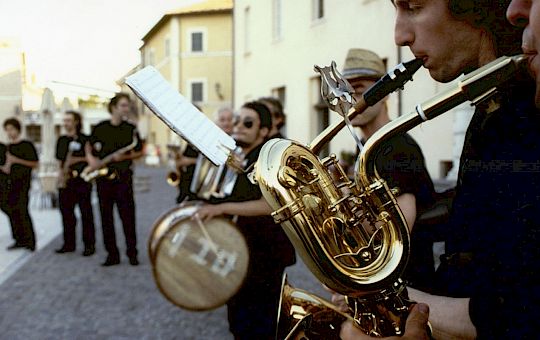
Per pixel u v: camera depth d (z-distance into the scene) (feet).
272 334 8.63
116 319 14.78
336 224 3.67
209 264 9.80
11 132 25.62
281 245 8.74
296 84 49.19
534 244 2.67
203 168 12.21
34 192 46.80
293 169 3.78
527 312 2.68
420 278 4.90
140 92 4.13
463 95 3.04
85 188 24.04
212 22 101.71
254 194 8.98
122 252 24.54
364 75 6.65
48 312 15.52
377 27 33.78
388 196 3.63
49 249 26.02
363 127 6.72
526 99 2.81
